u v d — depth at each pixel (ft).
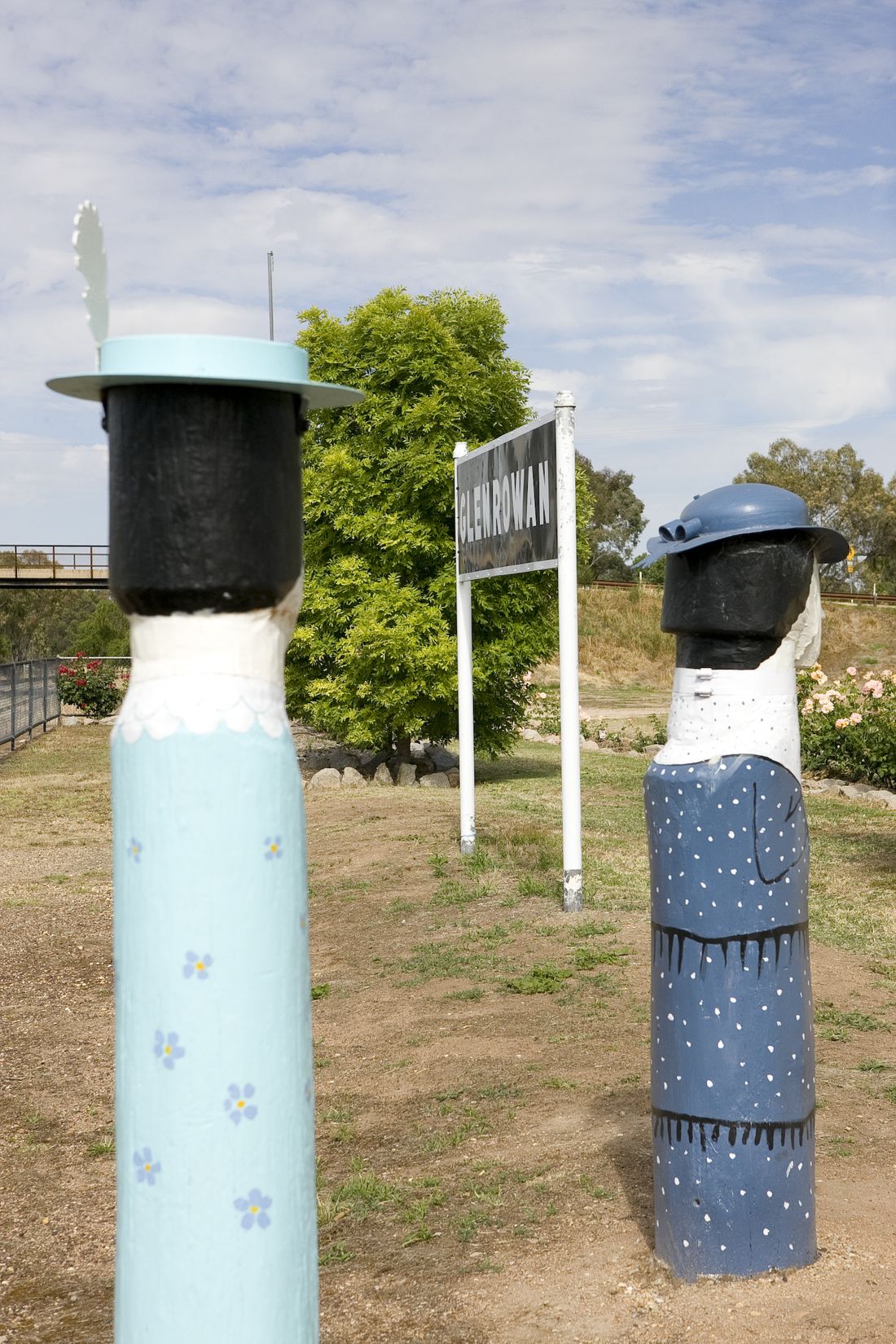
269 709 6.24
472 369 58.39
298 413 6.36
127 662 104.01
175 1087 6.01
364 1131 17.54
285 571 6.23
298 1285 6.28
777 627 11.55
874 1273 12.13
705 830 11.53
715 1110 11.79
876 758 52.95
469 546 36.65
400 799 52.54
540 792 54.44
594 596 157.38
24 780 64.59
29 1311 13.32
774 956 11.65
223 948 6.03
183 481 5.97
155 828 6.04
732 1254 11.98
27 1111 19.84
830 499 259.60
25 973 28.60
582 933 27.45
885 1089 17.67
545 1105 17.74
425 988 24.58
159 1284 6.05
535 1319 11.87
